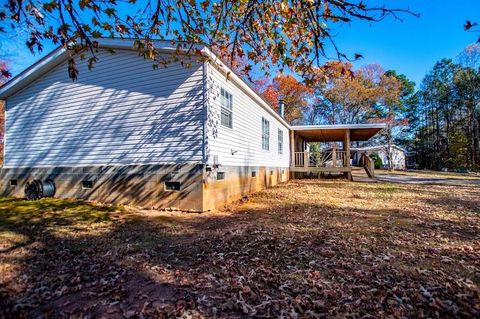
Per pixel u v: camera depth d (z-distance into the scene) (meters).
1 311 2.54
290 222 5.70
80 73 8.35
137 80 7.55
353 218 6.04
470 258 3.61
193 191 6.77
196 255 3.85
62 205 7.41
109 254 3.96
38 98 9.12
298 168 16.34
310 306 2.54
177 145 7.01
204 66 6.86
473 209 6.98
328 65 3.70
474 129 29.47
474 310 2.41
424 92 37.56
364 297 2.66
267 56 4.53
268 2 3.73
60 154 8.62
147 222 5.80
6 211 6.77
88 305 2.61
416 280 2.99
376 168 33.44
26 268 3.50
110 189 7.72
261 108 11.66
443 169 29.44
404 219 5.91
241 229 5.13
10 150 9.62
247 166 9.86
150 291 2.86
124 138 7.64
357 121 35.59
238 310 2.48
